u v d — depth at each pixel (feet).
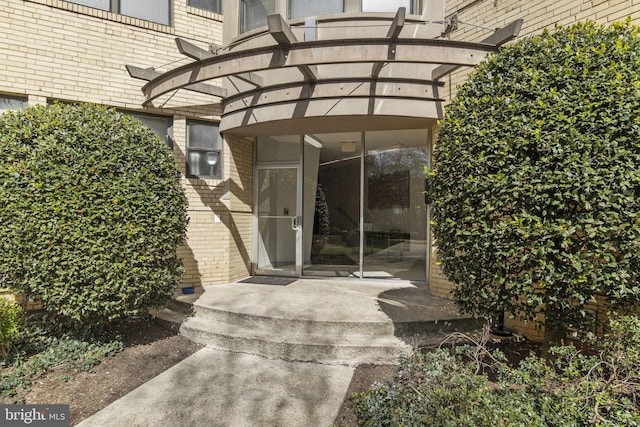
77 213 11.52
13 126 12.05
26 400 9.68
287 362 12.30
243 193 22.24
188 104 20.17
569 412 6.53
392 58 13.28
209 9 21.25
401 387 9.05
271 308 14.88
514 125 8.75
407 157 20.43
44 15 17.28
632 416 6.16
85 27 18.16
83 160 11.73
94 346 12.76
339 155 21.58
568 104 8.32
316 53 13.47
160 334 14.75
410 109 16.61
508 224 8.44
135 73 17.25
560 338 9.98
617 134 7.88
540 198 8.11
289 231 22.66
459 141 9.73
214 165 20.99
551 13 13.17
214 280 20.16
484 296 9.21
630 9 11.18
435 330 13.29
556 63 9.08
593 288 7.74
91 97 18.31
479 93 10.12
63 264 11.36
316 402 9.73
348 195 21.45
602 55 8.62
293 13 18.37
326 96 16.75
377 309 14.71
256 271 22.94
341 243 21.65
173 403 9.68
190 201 19.81
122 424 8.73
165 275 13.26
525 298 8.71
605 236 7.62
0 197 11.22
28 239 11.26
